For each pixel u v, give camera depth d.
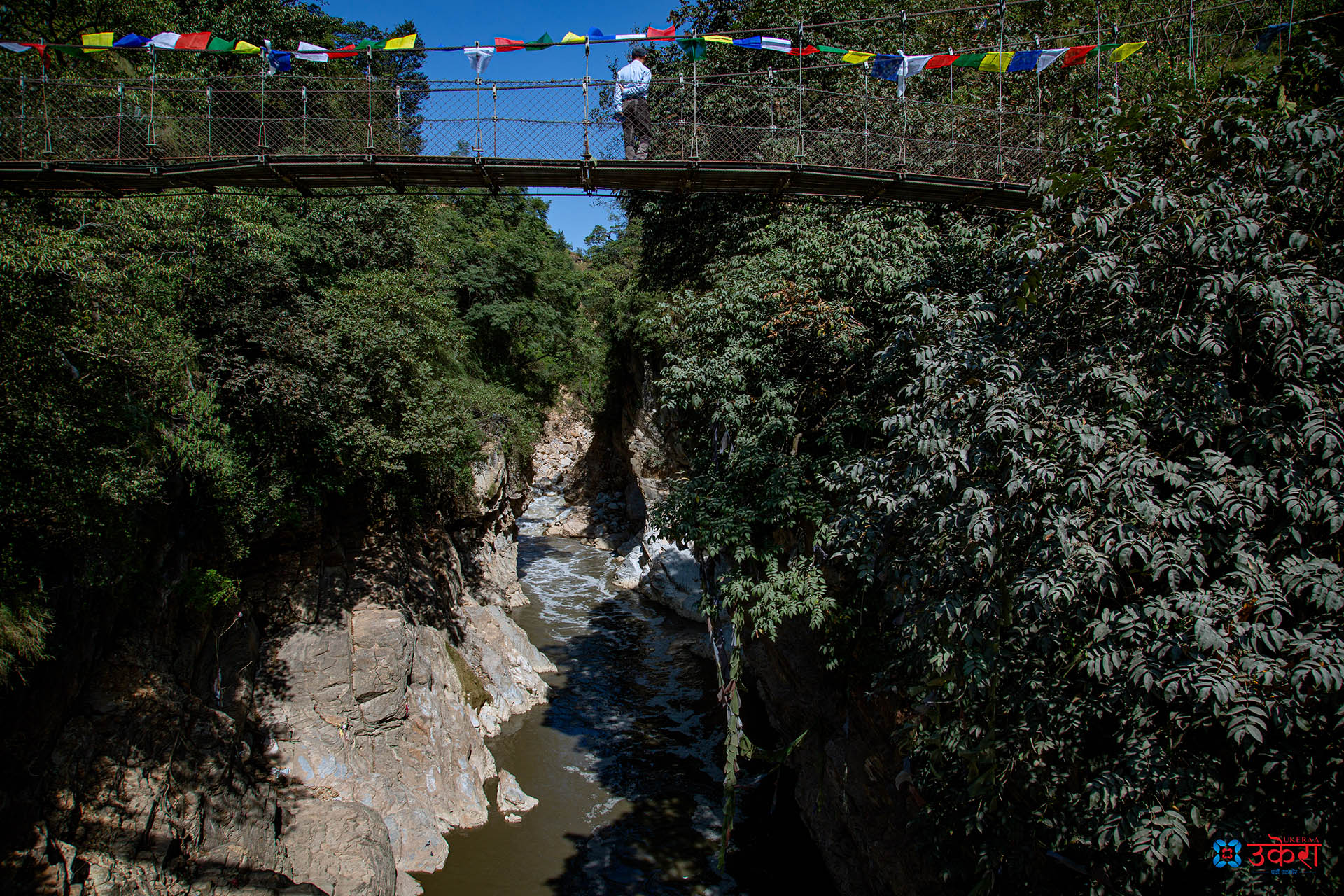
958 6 21.02
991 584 7.65
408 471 21.27
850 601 13.50
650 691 23.97
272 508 16.44
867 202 14.53
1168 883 7.31
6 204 12.10
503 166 12.84
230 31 22.39
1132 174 8.43
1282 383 6.99
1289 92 9.09
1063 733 7.80
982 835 9.21
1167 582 7.14
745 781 18.83
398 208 22.95
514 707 22.09
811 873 15.52
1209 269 7.55
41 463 10.00
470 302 34.47
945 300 10.23
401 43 12.16
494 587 29.02
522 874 15.26
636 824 17.09
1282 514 6.64
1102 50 13.79
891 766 13.09
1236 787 6.41
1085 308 8.74
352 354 17.45
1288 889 5.92
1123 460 6.68
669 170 13.05
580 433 57.28
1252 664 5.60
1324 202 7.69
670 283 22.06
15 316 9.69
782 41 12.92
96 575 11.44
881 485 9.19
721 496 14.00
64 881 9.91
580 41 12.29
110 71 18.48
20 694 10.41
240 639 15.90
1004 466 7.86
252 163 12.62
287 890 12.05
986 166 15.05
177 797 12.22
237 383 15.08
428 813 16.12
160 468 12.68
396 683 17.20
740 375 14.24
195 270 15.16
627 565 35.88
